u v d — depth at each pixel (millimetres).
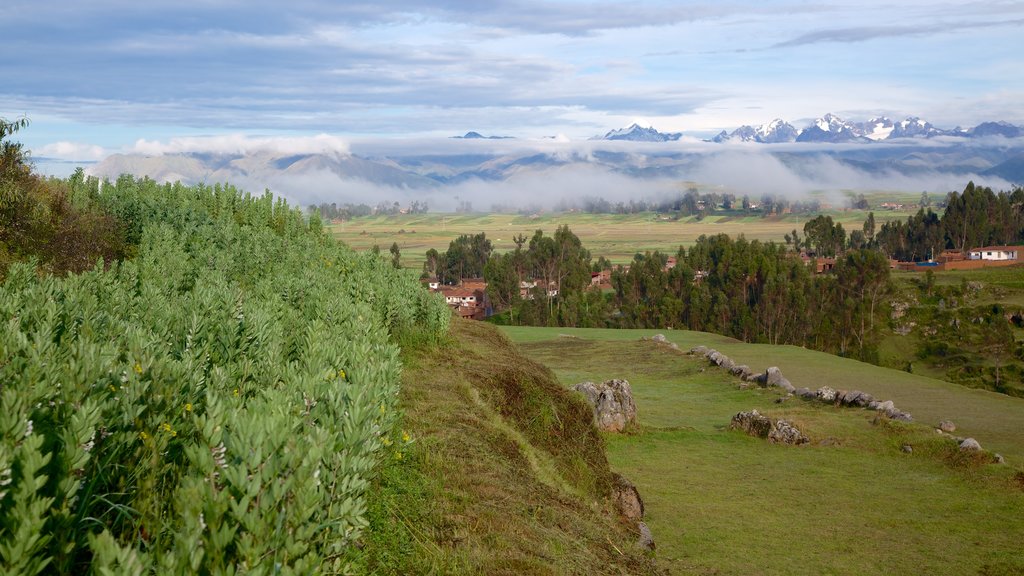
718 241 148500
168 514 5059
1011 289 148875
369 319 14984
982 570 14719
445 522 8398
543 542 9086
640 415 30047
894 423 25375
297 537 4531
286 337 12070
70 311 10023
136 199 31875
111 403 5332
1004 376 115688
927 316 140125
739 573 14234
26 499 3963
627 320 129375
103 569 3730
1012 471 21172
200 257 21859
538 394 17688
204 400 6680
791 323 126625
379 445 6562
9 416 4352
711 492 19750
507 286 143625
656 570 10516
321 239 39219
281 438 5004
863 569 14703
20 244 19188
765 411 29125
